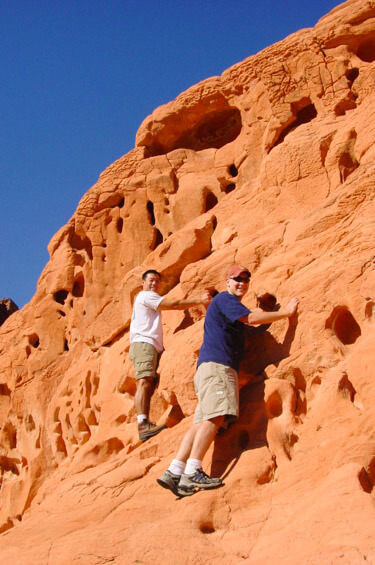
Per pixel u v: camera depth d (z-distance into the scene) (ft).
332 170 29.48
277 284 25.25
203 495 20.42
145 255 39.06
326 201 27.27
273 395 22.16
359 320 21.85
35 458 39.19
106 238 40.73
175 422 26.05
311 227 26.48
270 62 35.17
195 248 33.83
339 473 18.80
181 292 30.96
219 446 22.11
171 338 29.43
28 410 42.04
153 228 39.40
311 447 20.57
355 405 20.81
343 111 32.17
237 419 22.22
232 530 19.52
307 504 18.86
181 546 19.16
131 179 40.32
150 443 24.91
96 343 38.22
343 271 22.81
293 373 22.59
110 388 33.30
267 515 19.56
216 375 21.67
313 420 21.20
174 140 41.55
